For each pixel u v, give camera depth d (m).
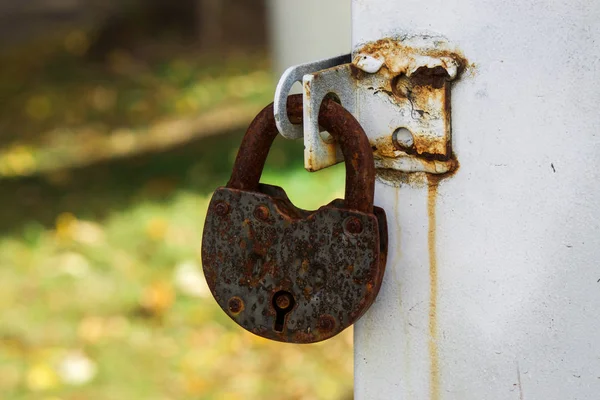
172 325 4.11
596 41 0.92
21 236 5.06
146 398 3.54
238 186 1.06
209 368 3.78
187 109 7.77
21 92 8.48
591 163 0.94
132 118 7.66
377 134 1.04
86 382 3.65
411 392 1.09
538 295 0.99
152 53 9.74
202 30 9.97
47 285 4.47
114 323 4.12
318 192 5.34
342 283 1.00
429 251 1.04
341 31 6.07
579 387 0.99
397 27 1.00
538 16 0.94
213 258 1.06
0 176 6.23
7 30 10.32
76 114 7.83
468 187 1.00
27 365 3.75
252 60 9.31
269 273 1.03
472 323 1.04
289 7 6.34
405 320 1.08
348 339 3.98
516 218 0.99
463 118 0.99
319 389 3.62
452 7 0.97
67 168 6.34
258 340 3.99
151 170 6.13
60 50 9.70
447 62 0.98
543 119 0.95
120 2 10.69
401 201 1.05
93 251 4.82
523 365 1.02
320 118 0.99
